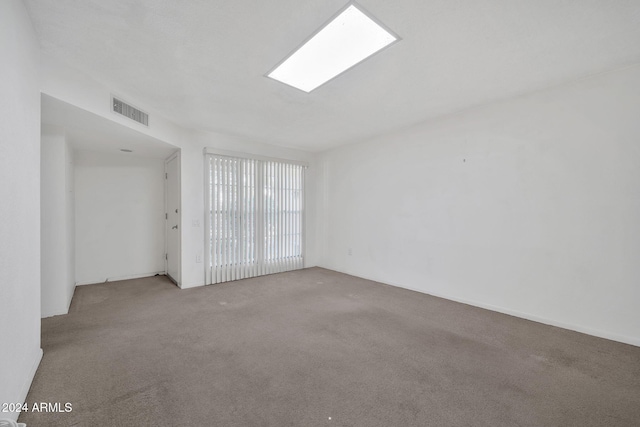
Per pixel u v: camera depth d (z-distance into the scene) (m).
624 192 2.46
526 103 2.98
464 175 3.49
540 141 2.89
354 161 4.98
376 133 4.39
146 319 2.93
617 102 2.48
